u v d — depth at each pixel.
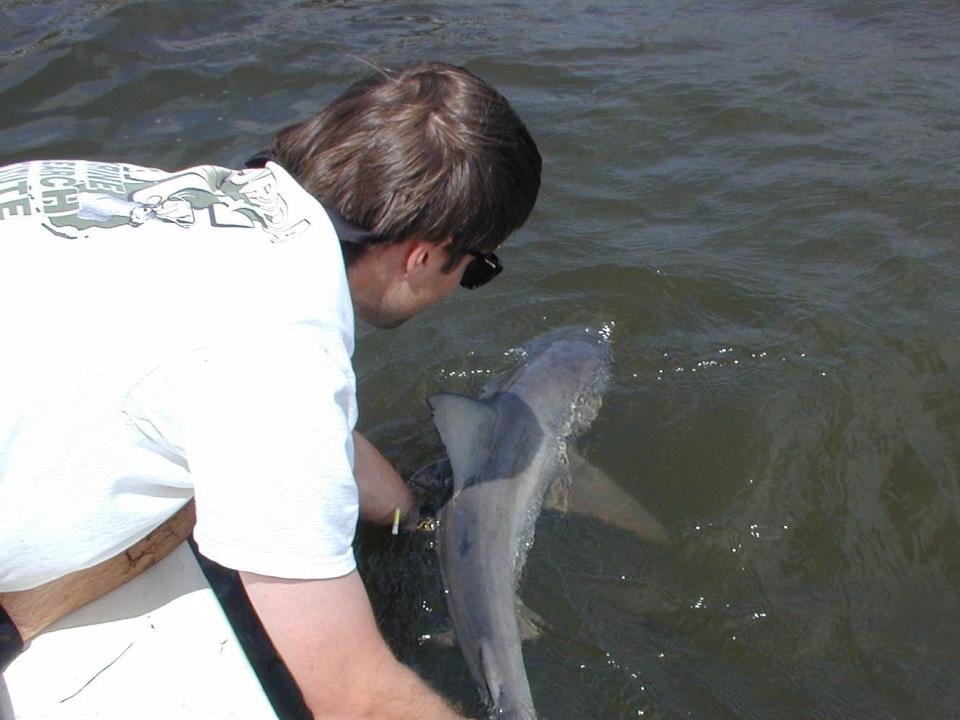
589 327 2.04
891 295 2.10
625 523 1.61
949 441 1.74
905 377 1.88
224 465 0.92
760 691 1.35
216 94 3.05
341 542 0.98
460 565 1.45
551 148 2.76
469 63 3.33
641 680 1.36
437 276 1.15
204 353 0.92
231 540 0.93
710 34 3.66
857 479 1.68
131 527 1.01
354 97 1.09
